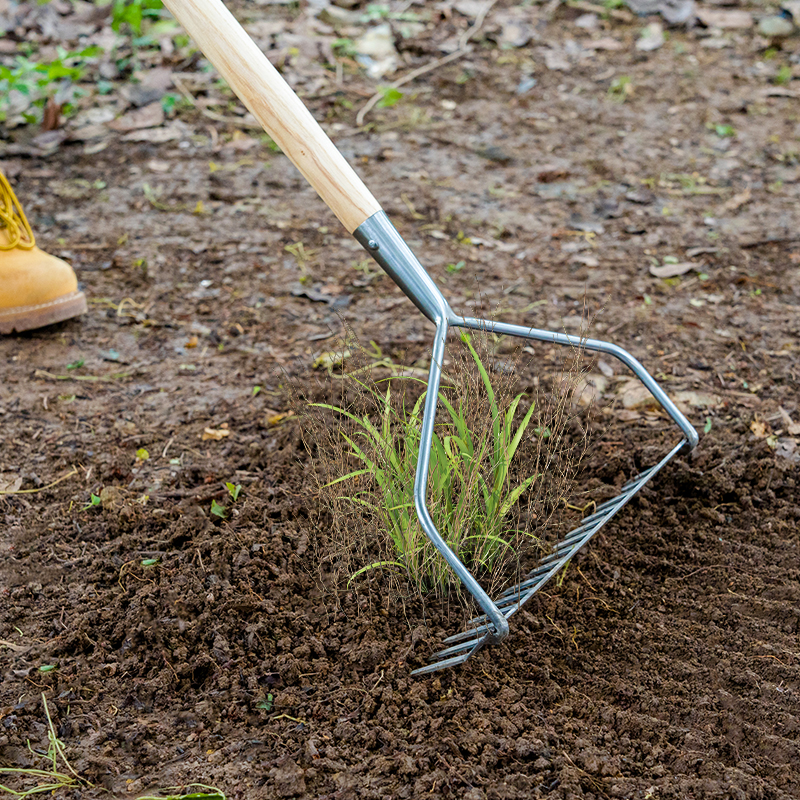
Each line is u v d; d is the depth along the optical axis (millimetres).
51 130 3383
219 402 2545
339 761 2129
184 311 2727
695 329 2688
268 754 2135
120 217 2936
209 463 2443
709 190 3121
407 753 2131
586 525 2326
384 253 2217
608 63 4043
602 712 2172
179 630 2232
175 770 2121
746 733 2148
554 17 4438
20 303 2613
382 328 2689
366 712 2166
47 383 2568
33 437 2477
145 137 3369
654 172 3238
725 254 2857
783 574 2301
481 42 4188
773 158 3318
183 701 2184
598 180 3189
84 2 4223
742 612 2264
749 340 2666
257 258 2848
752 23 4355
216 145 3359
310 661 2211
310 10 4359
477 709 2166
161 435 2488
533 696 2182
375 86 3822
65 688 2186
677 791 2104
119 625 2236
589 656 2227
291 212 2986
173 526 2348
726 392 2568
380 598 2271
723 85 3857
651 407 2537
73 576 2295
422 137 3461
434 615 2252
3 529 2348
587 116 3627
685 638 2236
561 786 2100
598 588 2291
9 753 2133
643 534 2352
